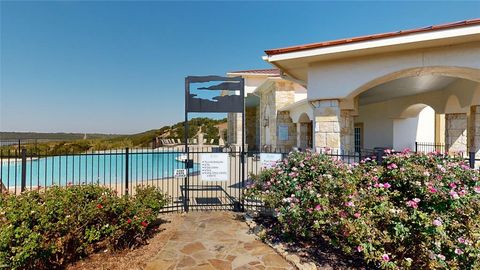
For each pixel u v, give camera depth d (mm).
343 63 6488
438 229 2904
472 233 2949
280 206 4676
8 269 3039
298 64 7082
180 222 5902
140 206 4934
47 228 3443
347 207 3635
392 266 3062
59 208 3717
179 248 4531
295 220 4383
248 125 28891
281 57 6527
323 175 4410
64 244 3764
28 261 3232
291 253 4246
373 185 3947
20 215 3307
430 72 6145
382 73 6078
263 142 20500
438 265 2912
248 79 20281
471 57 5359
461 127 11164
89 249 4125
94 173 15273
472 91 9273
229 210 6828
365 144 17719
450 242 2910
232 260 4102
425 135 17734
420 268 3199
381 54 6094
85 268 3807
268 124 19203
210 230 5406
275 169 5371
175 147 28844
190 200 7688
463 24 4867
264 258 4176
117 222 4363
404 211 3314
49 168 16344
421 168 3773
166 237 5023
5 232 3020
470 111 10188
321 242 4621
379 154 5395
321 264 3887
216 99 7055
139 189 5914
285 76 8305
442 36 5051
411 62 5812
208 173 6770
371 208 3502
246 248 4547
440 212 3250
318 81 6766
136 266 3893
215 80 7059
